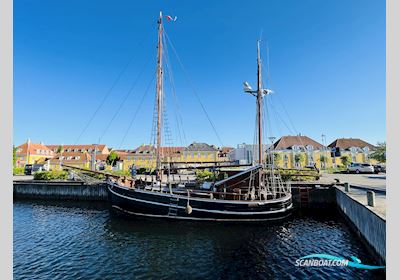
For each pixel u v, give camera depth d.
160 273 10.93
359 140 76.50
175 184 23.80
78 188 33.09
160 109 22.41
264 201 18.91
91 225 19.19
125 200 19.66
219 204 18.42
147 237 15.82
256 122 24.22
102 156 88.12
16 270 11.31
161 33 23.05
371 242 12.20
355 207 15.85
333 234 16.70
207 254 13.08
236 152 46.88
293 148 71.06
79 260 12.38
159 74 22.67
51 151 96.19
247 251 13.51
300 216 22.94
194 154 71.25
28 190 34.31
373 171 42.84
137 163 72.88
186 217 18.41
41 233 17.22
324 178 33.94
